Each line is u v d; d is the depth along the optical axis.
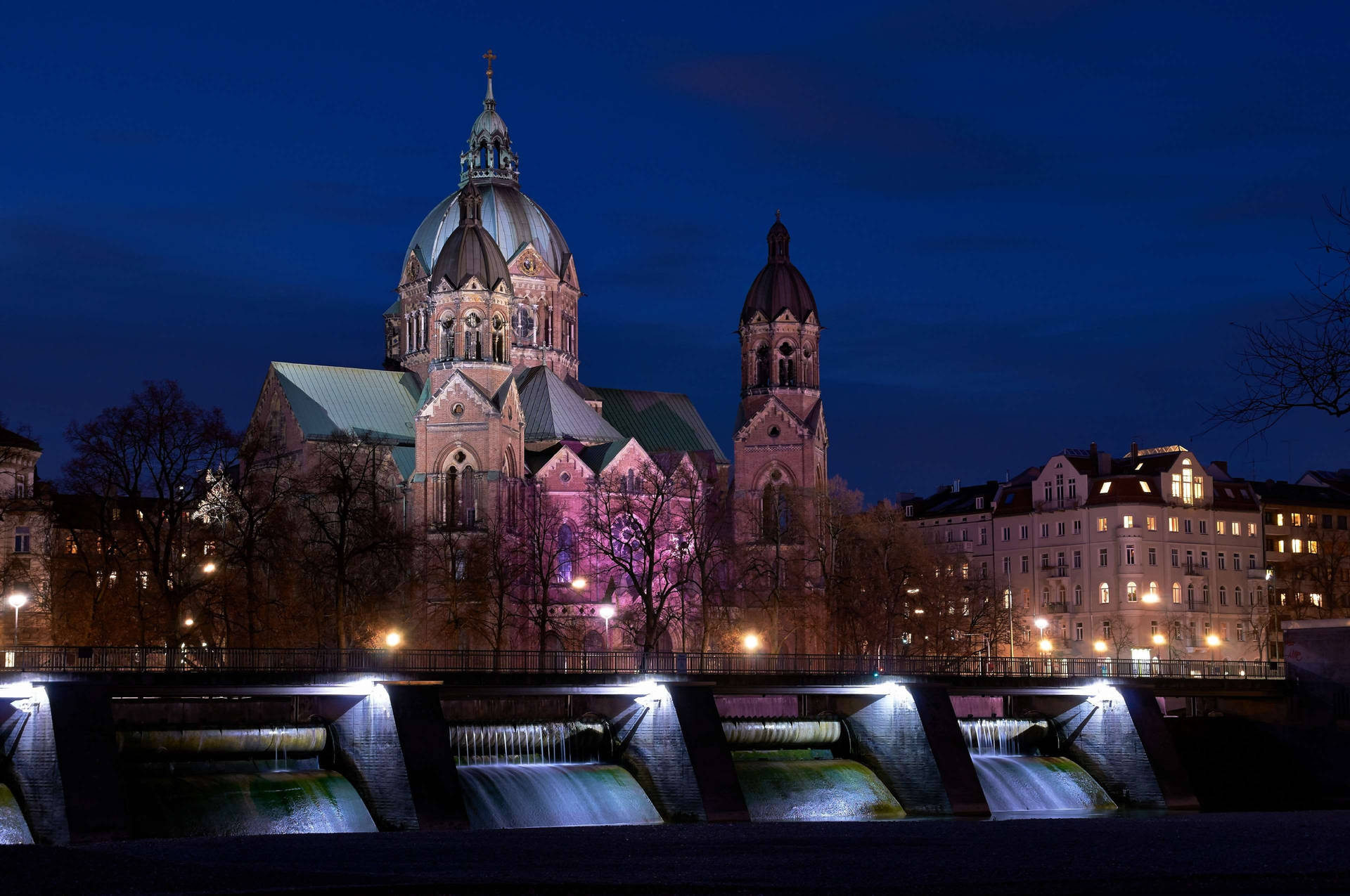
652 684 87.62
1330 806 107.38
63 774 68.25
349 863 54.78
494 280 153.75
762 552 155.12
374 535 117.12
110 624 109.69
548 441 162.38
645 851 59.69
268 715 84.94
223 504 111.06
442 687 81.31
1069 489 187.38
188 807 72.81
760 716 96.50
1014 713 109.31
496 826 79.06
